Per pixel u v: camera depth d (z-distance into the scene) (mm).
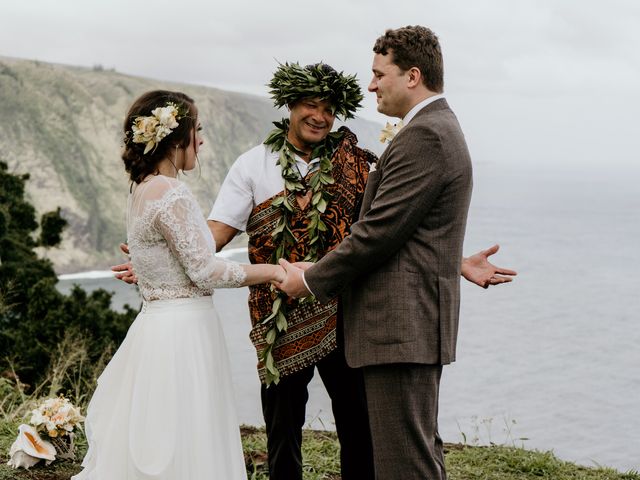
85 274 139000
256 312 3844
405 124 3371
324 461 4969
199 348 3475
